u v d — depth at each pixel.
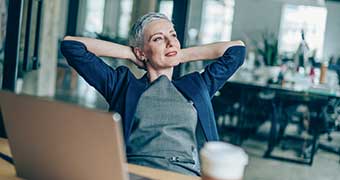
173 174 1.20
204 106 1.61
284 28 6.70
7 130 0.99
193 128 1.55
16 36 2.44
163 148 1.46
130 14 4.59
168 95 1.57
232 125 4.96
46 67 4.10
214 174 0.81
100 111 0.78
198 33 5.98
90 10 4.84
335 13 6.52
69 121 0.82
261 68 6.00
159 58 1.62
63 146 0.87
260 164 4.18
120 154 0.78
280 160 4.39
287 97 4.91
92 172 0.84
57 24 4.37
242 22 6.76
